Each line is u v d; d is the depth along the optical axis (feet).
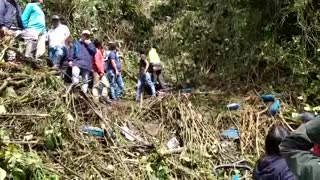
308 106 36.55
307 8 40.34
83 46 39.83
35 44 37.68
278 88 39.52
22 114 26.91
